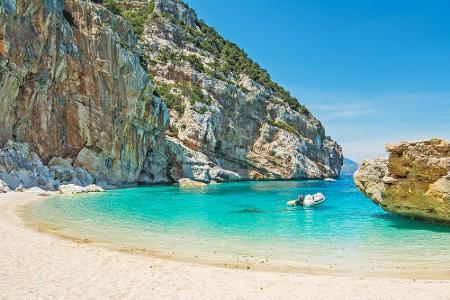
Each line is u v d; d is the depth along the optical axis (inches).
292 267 565.6
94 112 2044.8
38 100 1772.9
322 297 433.1
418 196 934.4
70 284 454.6
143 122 2436.0
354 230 874.8
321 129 4918.8
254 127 3973.9
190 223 954.1
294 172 3895.2
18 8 1568.7
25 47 1627.7
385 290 457.4
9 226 806.5
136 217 1033.5
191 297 425.1
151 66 3646.7
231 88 3858.3
